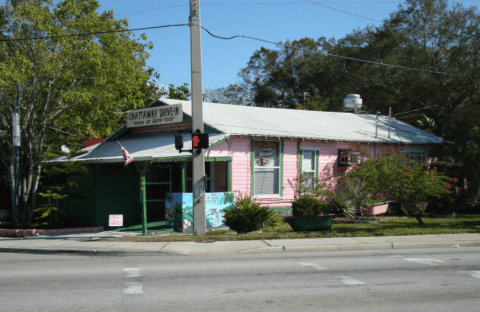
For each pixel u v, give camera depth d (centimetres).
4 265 1034
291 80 6000
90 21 1728
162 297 709
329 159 2081
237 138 1766
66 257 1178
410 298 701
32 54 1716
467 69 3272
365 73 3897
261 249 1224
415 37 3681
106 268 973
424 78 3409
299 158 1962
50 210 1669
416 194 1545
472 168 2050
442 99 3300
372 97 4019
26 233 1595
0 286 795
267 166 1867
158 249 1210
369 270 928
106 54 1722
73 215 1861
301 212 1591
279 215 1862
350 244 1277
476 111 3162
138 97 2181
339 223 1770
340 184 2103
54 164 1844
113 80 1780
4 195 2223
